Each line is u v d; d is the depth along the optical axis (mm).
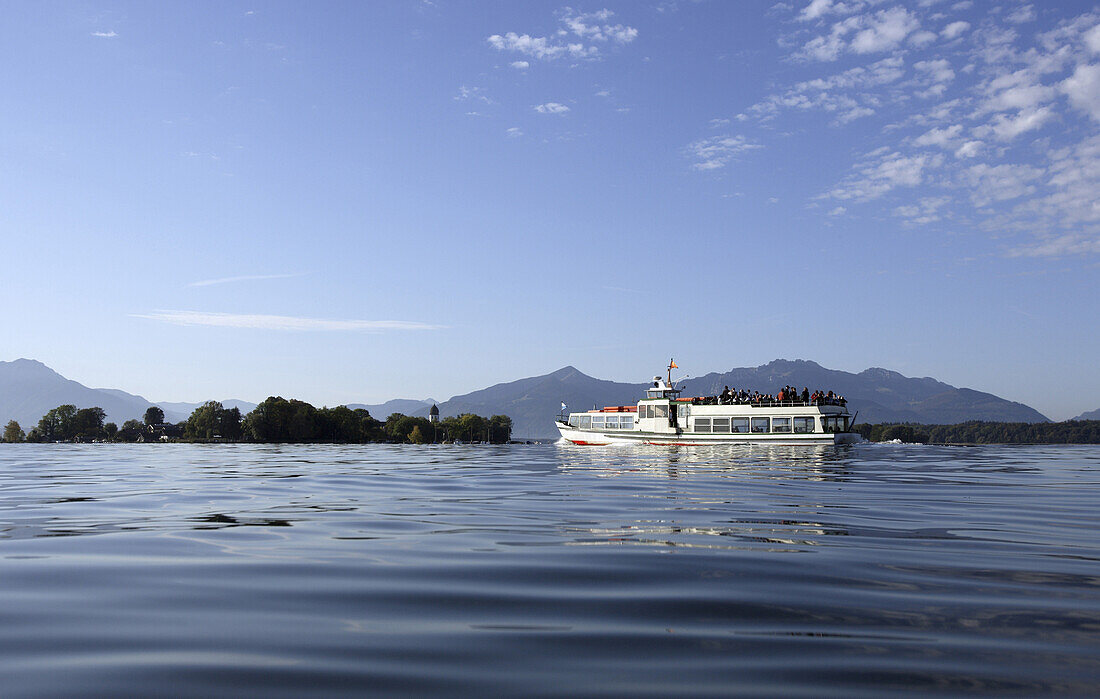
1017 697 4949
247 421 162375
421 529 13406
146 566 9734
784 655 5926
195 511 16688
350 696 5000
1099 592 8188
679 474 29953
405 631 6652
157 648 6113
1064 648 6102
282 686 5191
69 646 6156
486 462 44062
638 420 63031
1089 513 16281
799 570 9375
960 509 16875
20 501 19281
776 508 16797
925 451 60594
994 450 72750
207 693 5047
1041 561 10062
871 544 11508
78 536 12594
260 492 22078
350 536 12516
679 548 11078
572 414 68312
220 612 7336
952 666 5637
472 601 7785
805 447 56656
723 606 7562
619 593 8141
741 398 61281
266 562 10023
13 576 9055
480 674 5473
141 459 52844
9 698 4895
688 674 5465
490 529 13352
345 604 7668
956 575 9086
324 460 49594
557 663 5734
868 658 5844
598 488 22812
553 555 10492
